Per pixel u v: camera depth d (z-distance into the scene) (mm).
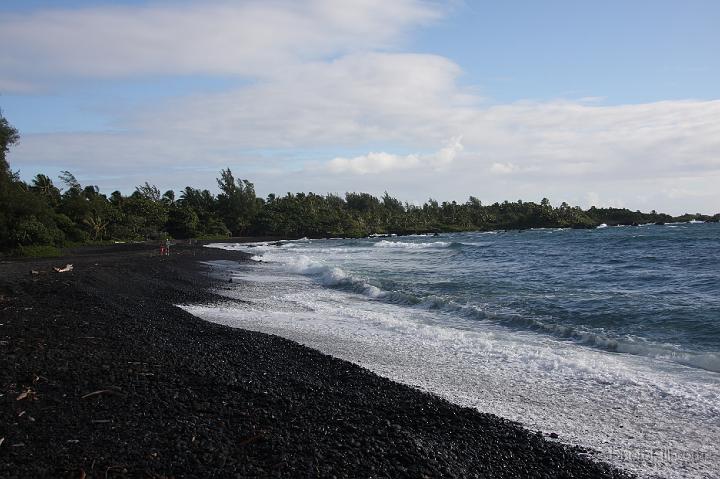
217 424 6535
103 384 7539
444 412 7656
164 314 14703
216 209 107875
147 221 84562
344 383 8852
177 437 6062
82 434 6035
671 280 21719
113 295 17422
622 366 10297
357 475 5523
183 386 7773
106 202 80062
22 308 14086
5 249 43031
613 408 8172
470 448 6574
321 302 19469
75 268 26453
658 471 6203
